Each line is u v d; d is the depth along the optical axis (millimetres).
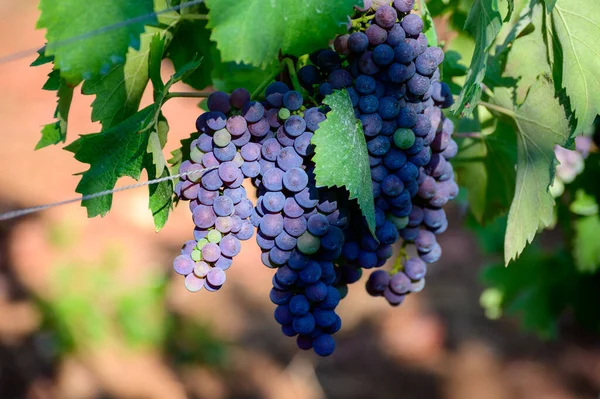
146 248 3834
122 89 1103
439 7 1258
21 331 3256
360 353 3387
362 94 1039
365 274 3393
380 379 3260
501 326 3461
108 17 971
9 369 3084
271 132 1047
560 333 3316
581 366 3146
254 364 3320
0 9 5969
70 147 1142
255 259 3865
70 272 3527
